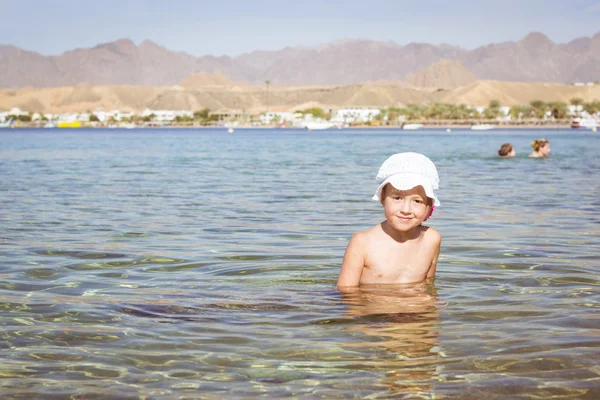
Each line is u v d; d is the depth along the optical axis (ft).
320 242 30.96
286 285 21.52
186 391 12.47
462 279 22.27
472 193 55.36
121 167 94.73
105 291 20.89
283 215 41.55
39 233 33.86
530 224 37.14
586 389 12.40
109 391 12.51
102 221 38.63
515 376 13.06
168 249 28.96
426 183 18.72
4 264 25.55
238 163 106.22
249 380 12.96
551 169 84.89
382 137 371.76
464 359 14.02
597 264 25.30
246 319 17.34
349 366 13.65
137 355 14.52
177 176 76.74
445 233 33.81
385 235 20.92
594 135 405.80
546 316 17.51
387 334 15.84
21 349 14.97
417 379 12.92
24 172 83.66
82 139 315.17
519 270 24.04
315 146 205.26
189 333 16.10
